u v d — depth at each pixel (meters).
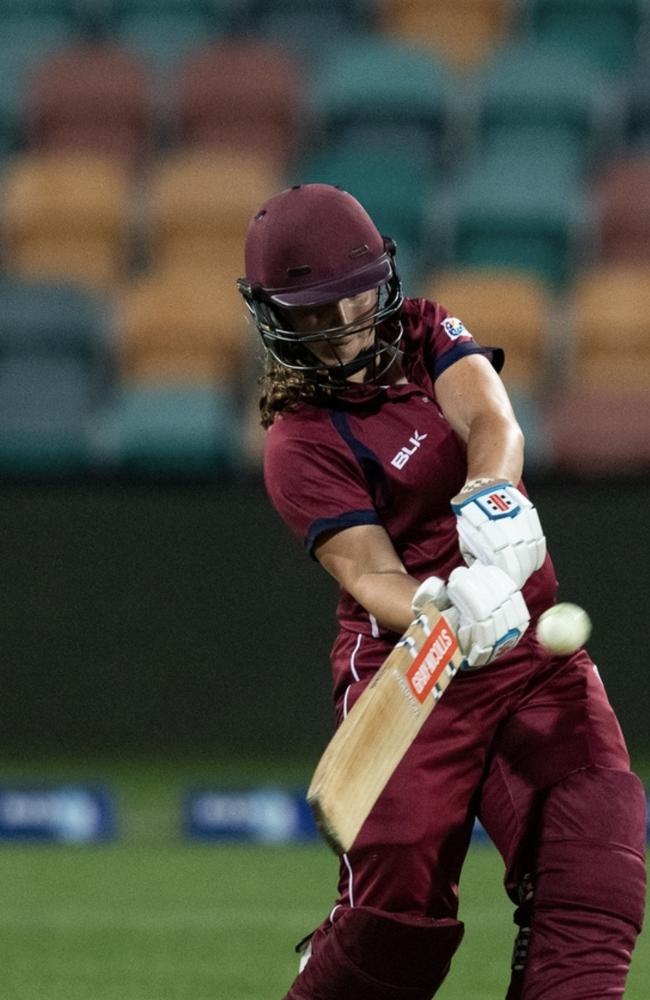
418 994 12.59
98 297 44.84
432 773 12.48
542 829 12.48
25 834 30.92
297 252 12.38
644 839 12.60
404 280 44.53
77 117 50.69
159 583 37.19
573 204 46.97
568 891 12.20
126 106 50.62
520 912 12.61
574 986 11.99
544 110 48.84
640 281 44.75
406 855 12.34
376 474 12.74
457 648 11.70
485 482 12.02
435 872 12.47
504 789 12.77
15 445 41.94
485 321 43.56
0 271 47.75
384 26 52.84
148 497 37.12
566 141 48.53
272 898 25.33
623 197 46.72
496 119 48.91
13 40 53.59
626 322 44.03
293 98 50.19
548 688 12.86
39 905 24.77
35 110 50.84
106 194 48.22
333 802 10.28
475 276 45.66
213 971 20.44
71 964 20.83
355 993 12.49
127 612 37.22
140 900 25.22
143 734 37.38
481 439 12.48
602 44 51.56
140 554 37.16
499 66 49.72
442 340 13.12
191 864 28.42
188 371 43.84
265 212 12.66
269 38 53.00
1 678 37.50
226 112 50.16
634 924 12.28
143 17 53.81
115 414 42.78
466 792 12.65
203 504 37.00
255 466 40.56
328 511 12.61
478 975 20.06
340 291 12.34
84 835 30.83
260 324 12.83
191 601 37.12
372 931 12.28
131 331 44.34
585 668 13.09
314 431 12.80
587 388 43.31
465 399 12.77
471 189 46.97
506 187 46.91
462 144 49.69
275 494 12.92
